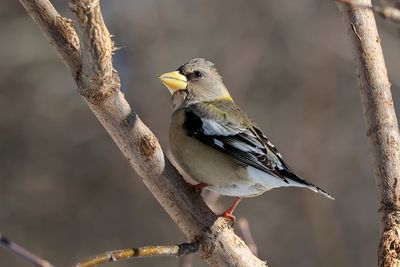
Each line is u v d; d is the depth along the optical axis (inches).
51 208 669.3
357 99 666.8
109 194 671.1
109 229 658.8
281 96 674.8
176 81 330.3
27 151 689.0
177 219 225.3
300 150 645.3
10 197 671.8
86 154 685.9
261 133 305.9
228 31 698.2
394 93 620.1
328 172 636.1
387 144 225.9
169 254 213.3
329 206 617.9
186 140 292.7
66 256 653.9
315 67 669.9
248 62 682.2
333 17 669.9
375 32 233.3
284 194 626.5
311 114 655.8
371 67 230.4
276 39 689.0
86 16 188.9
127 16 697.6
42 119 697.0
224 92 336.8
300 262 606.9
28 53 699.4
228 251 223.3
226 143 289.1
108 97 209.9
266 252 616.1
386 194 224.1
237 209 624.1
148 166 220.5
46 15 204.1
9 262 640.4
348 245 617.9
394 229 220.4
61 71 705.0
